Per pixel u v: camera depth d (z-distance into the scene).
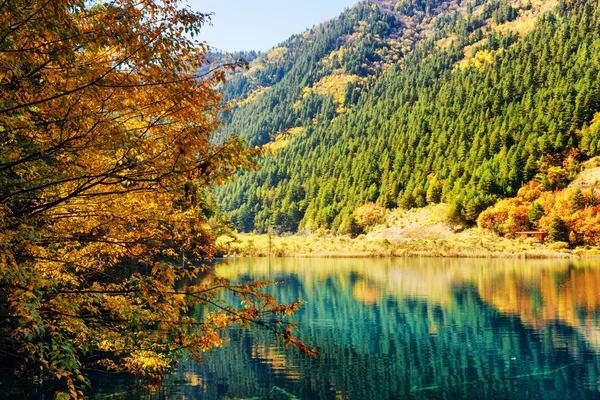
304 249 85.75
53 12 4.07
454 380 14.06
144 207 6.14
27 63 4.32
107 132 4.55
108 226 6.45
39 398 10.48
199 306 23.89
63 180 4.82
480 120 140.00
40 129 4.91
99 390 11.70
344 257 76.19
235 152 4.76
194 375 13.96
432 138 142.00
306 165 173.38
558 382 13.97
